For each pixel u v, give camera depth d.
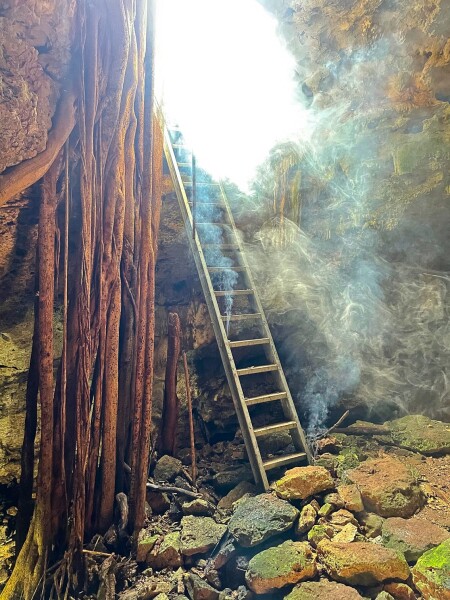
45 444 2.55
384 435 3.90
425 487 3.15
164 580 2.63
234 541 2.69
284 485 2.97
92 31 2.52
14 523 3.00
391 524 2.71
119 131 2.77
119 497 3.07
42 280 2.55
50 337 2.58
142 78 2.91
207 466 3.78
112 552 2.86
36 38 2.22
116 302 2.89
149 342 3.07
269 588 2.37
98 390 2.87
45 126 2.36
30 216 2.95
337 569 2.35
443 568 2.23
